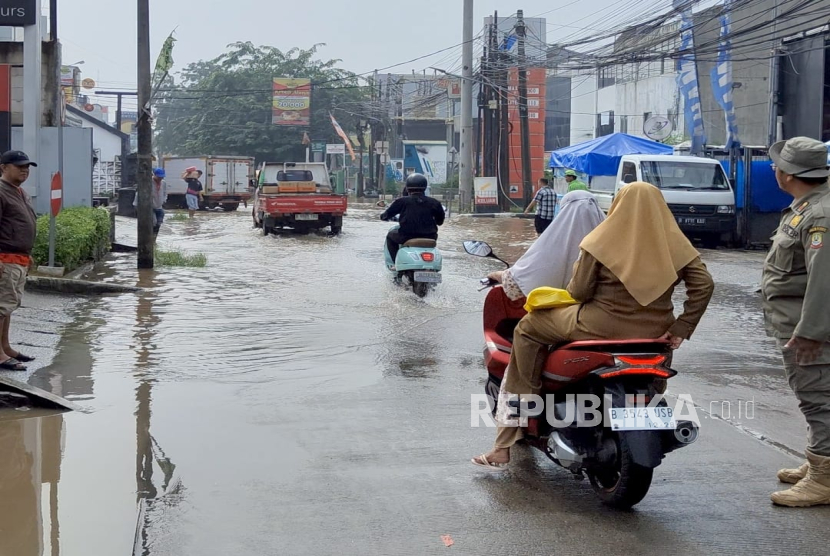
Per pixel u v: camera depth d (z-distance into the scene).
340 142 65.06
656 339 4.55
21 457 5.39
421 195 12.70
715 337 9.69
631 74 45.00
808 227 4.52
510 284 5.25
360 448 5.62
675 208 19.86
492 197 35.00
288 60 65.81
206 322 10.02
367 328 9.73
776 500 4.73
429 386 7.23
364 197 56.56
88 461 5.32
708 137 33.03
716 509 4.68
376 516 4.52
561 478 5.17
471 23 33.44
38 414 6.34
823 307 4.43
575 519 4.53
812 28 21.22
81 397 6.79
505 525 4.44
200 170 39.88
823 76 22.36
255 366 7.88
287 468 5.23
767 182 20.33
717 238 20.92
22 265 7.47
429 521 4.47
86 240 14.34
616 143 25.28
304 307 11.14
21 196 7.47
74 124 44.84
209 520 4.44
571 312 4.70
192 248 19.55
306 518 4.48
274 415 6.35
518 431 5.13
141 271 14.76
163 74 14.30
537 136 50.12
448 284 13.45
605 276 4.56
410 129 66.38
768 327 4.90
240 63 65.56
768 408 6.70
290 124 62.22
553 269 5.21
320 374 7.60
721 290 13.61
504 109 36.72
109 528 4.35
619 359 4.39
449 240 22.17
